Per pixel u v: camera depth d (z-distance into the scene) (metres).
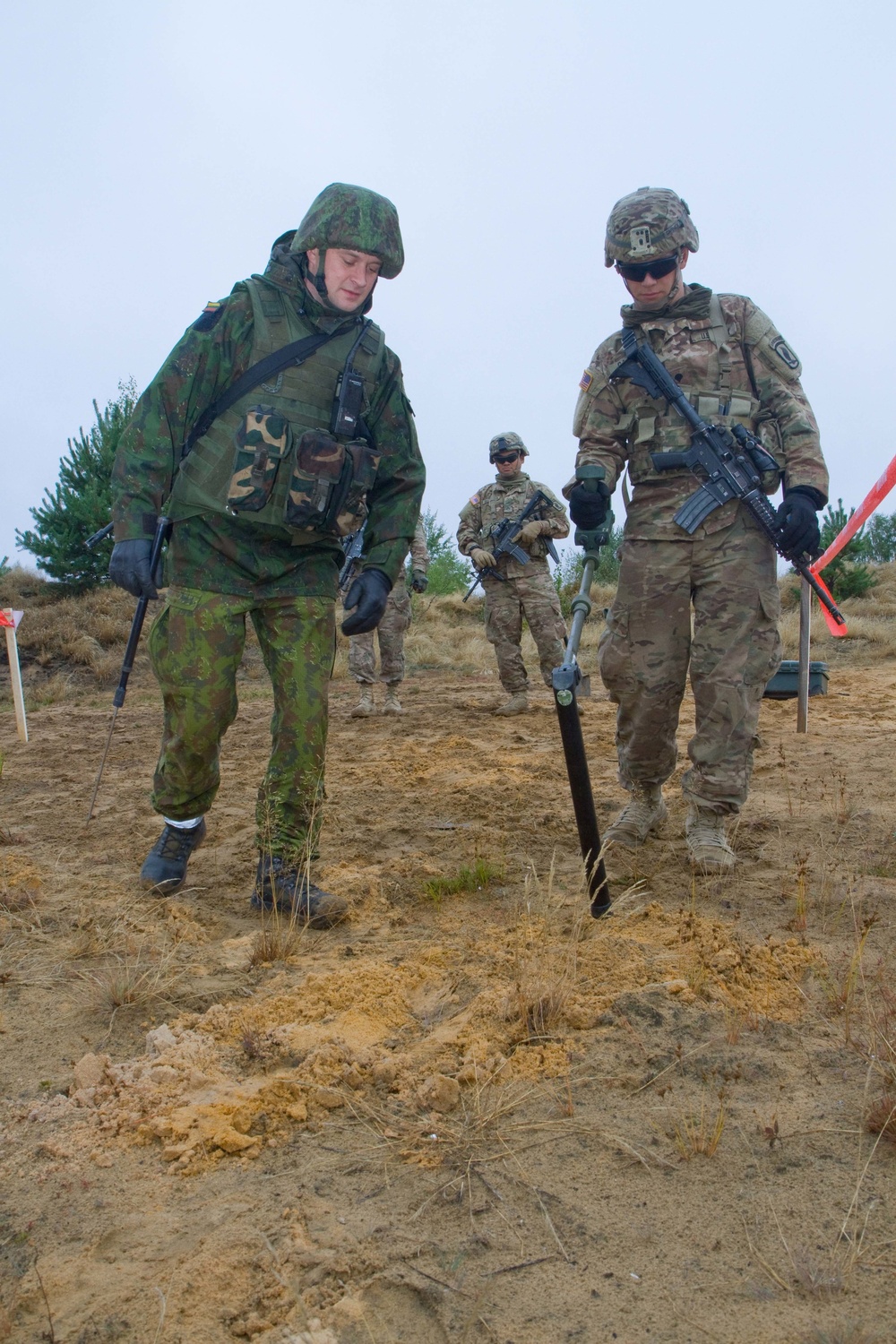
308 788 3.53
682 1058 2.41
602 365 3.85
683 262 3.72
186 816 3.73
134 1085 2.38
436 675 12.88
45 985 2.99
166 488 3.43
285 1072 2.45
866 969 2.87
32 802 5.45
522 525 8.47
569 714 3.11
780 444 3.73
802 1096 2.26
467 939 3.28
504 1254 1.81
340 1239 1.85
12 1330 1.67
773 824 4.45
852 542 18.97
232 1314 1.69
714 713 3.70
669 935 3.18
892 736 6.78
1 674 13.14
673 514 3.72
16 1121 2.29
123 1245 1.87
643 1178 2.01
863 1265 1.74
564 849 4.23
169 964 3.08
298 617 3.48
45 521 16.42
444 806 5.08
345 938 3.36
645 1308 1.67
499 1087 2.34
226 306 3.39
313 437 3.30
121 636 14.55
